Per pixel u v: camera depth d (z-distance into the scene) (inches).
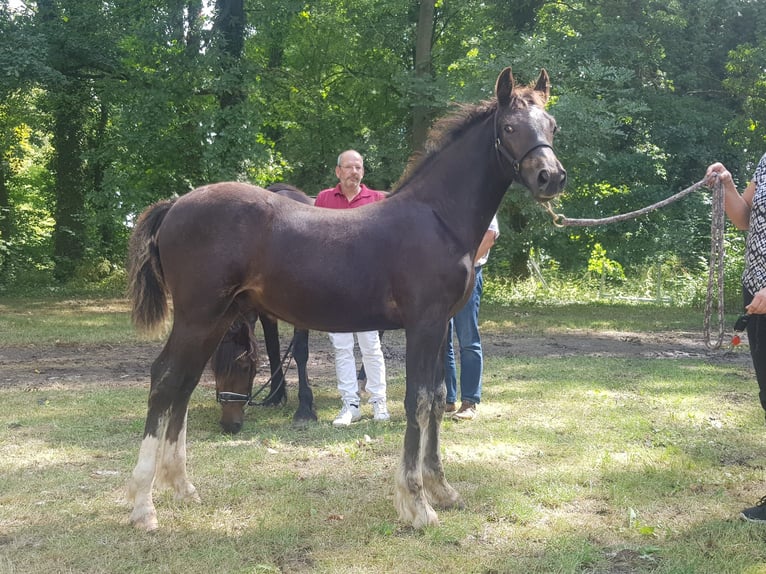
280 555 133.0
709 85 826.2
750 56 677.9
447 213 149.4
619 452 195.6
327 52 736.3
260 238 146.5
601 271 732.0
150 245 154.6
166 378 147.7
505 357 358.0
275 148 812.0
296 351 229.1
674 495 163.8
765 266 141.6
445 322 147.4
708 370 320.8
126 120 613.6
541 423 224.2
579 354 372.8
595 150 576.1
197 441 204.5
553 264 815.1
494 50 615.2
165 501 157.2
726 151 736.3
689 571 124.8
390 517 150.4
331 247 145.6
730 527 144.3
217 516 150.3
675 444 202.4
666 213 738.2
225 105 665.0
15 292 740.7
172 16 612.4
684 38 749.3
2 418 225.0
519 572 126.0
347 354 229.5
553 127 147.6
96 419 224.8
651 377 301.3
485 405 249.4
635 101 636.7
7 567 125.5
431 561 130.4
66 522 145.6
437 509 155.3
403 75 637.9
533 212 610.5
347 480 172.7
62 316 526.6
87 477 171.2
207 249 145.7
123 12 639.8
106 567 127.0
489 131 150.5
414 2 717.3
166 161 655.1
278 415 238.1
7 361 335.9
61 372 310.5
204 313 147.0
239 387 210.8
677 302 661.9
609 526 146.3
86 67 665.0
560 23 757.3
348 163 215.3
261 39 724.0
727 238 655.1
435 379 154.6
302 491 164.9
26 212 943.0
